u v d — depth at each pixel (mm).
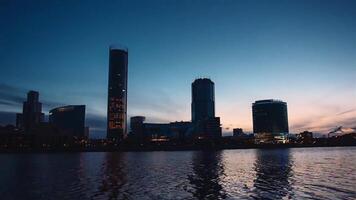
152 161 190250
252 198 55688
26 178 91875
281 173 97938
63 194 61844
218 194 60188
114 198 57469
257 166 131250
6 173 110125
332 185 68938
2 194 62281
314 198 54812
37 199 57000
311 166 125562
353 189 63469
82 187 71250
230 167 128375
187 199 55812
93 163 173000
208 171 111125
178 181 81250
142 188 69188
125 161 193250
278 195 58156
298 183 73000
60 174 104812
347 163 141500
